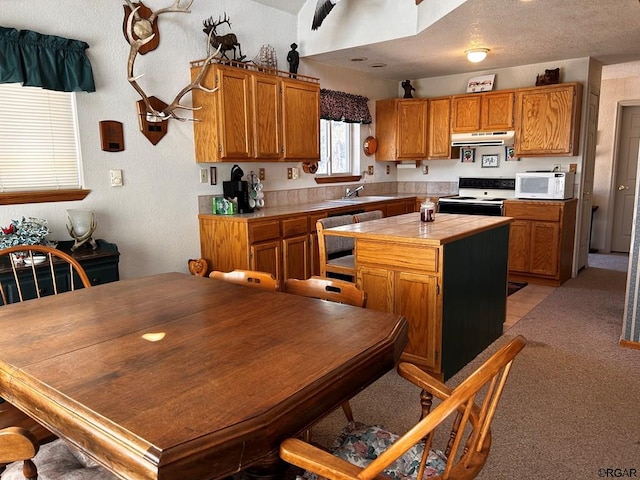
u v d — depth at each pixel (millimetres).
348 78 5625
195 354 1342
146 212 3695
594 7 3389
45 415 1133
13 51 2797
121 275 3570
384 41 4316
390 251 2852
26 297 2668
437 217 3650
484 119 5504
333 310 1735
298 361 1287
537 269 5094
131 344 1424
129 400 1086
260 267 3904
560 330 3682
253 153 4055
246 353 1344
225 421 995
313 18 4574
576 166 5285
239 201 4172
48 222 3113
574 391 2699
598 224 6922
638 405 2539
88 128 3277
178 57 3789
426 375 1445
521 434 2279
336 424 2400
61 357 1332
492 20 3684
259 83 4039
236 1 4203
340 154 5836
